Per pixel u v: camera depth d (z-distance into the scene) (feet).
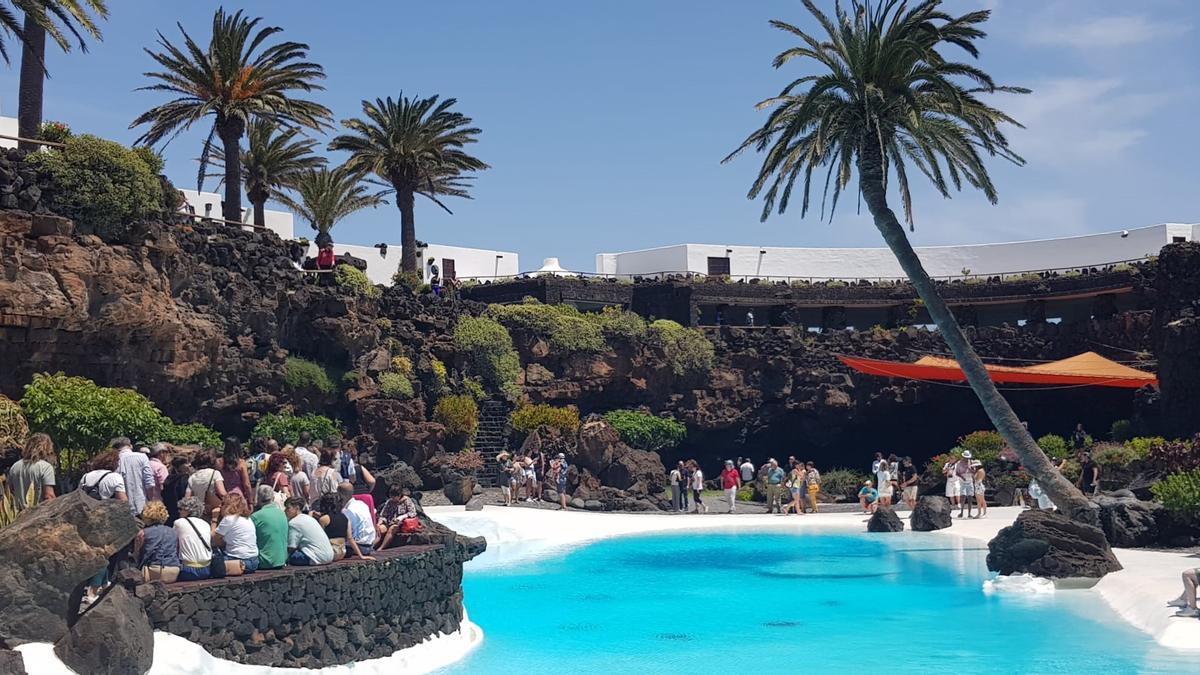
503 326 144.25
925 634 47.78
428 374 128.26
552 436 131.75
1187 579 45.98
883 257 201.57
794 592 61.36
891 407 164.35
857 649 44.80
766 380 164.04
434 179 155.22
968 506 98.02
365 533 42.80
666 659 43.42
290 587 36.04
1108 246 187.01
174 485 40.16
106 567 32.19
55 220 76.59
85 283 78.64
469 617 54.13
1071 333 162.81
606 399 151.02
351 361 116.88
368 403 114.93
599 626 51.47
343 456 64.08
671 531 93.76
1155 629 45.47
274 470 46.96
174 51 109.29
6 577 28.22
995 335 167.84
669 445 147.33
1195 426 120.26
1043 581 58.90
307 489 49.08
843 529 94.22
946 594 59.06
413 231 145.38
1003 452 125.29
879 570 69.56
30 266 75.00
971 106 77.92
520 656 44.21
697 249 195.00
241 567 35.29
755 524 98.73
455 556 47.37
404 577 42.52
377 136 142.92
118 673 28.37
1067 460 116.98
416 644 42.78
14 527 28.81
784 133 78.18
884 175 77.41
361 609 39.45
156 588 31.71
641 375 153.58
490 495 114.62
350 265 121.29
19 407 67.00
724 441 161.27
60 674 27.48
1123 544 71.82
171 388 92.43
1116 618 49.73
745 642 46.91
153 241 86.53
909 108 73.61
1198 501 69.46
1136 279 160.66
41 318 76.02
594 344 149.07
